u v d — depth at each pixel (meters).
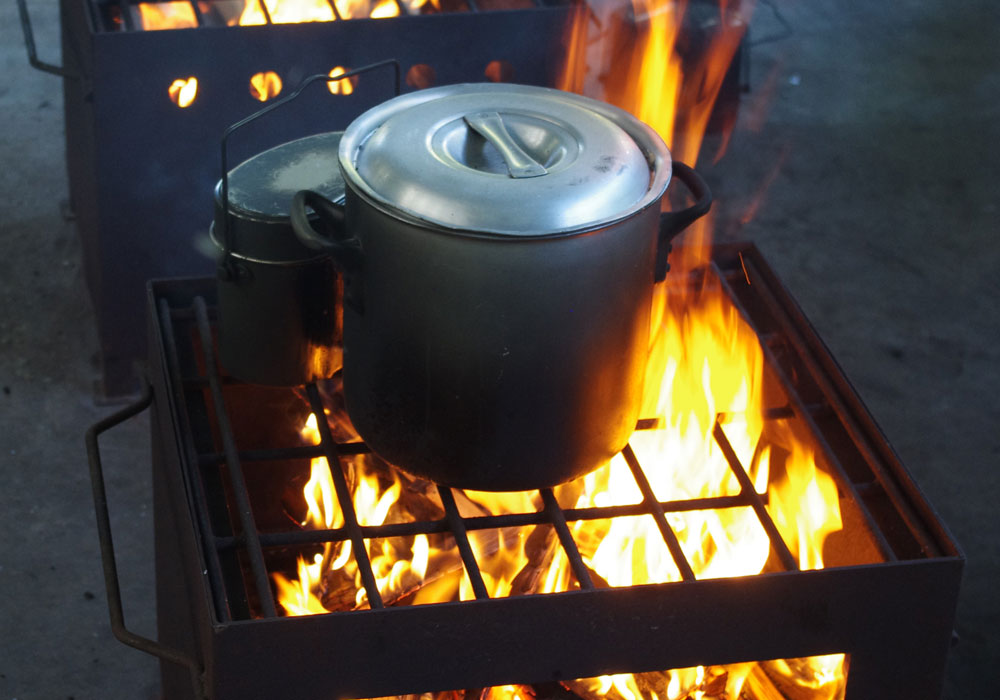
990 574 1.86
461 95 0.99
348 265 0.89
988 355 2.40
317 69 1.88
